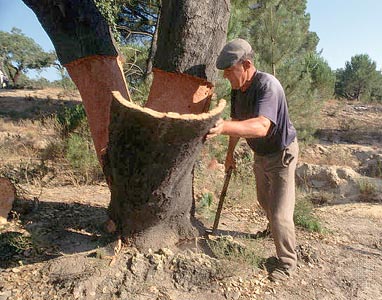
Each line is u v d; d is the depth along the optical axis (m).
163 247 3.11
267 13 9.55
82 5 2.84
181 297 2.74
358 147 10.52
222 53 2.73
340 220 5.01
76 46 2.91
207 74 2.78
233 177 5.62
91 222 3.50
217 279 2.92
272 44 9.53
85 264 2.88
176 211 3.11
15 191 3.73
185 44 2.69
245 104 2.89
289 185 3.06
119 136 2.57
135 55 9.27
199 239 3.27
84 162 5.34
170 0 2.73
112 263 2.90
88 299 2.64
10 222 3.51
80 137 6.10
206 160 6.73
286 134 2.94
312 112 10.33
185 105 2.80
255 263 3.13
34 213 3.73
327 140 11.37
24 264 2.94
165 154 2.58
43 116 11.09
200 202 4.39
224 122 2.48
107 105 2.97
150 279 2.83
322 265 3.48
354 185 7.77
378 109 16.12
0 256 2.99
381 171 8.90
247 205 4.95
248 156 7.28
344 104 17.27
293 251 3.19
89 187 5.00
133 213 3.00
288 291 2.97
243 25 9.29
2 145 7.49
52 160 6.07
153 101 2.85
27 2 2.88
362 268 3.52
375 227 4.80
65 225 3.46
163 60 2.77
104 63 2.94
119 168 2.74
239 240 3.57
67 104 14.40
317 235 4.13
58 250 3.07
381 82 25.11
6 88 19.83
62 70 16.64
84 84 3.00
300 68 10.06
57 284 2.73
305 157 9.77
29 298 2.62
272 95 2.69
